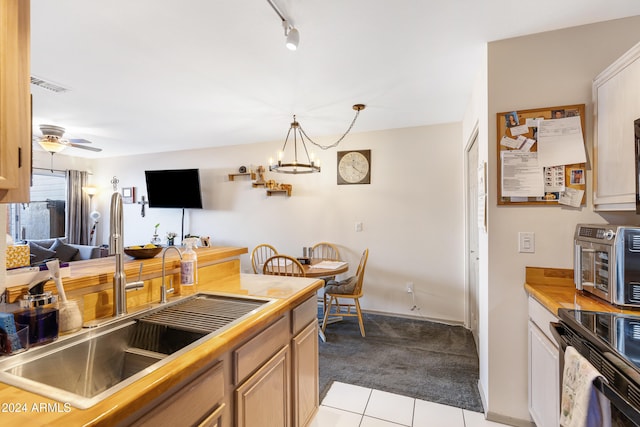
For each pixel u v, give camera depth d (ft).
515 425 5.96
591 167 5.53
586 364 3.32
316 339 5.98
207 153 16.05
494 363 6.12
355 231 13.17
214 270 6.22
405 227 12.42
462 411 6.48
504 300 6.07
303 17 5.38
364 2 5.00
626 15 5.38
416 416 6.35
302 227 14.14
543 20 5.49
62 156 17.47
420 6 5.11
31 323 3.08
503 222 6.07
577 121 5.62
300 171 11.22
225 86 8.35
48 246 15.49
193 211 16.37
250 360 3.85
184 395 2.83
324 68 7.33
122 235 4.15
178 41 6.16
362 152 13.03
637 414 2.52
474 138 8.85
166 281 5.08
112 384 3.67
